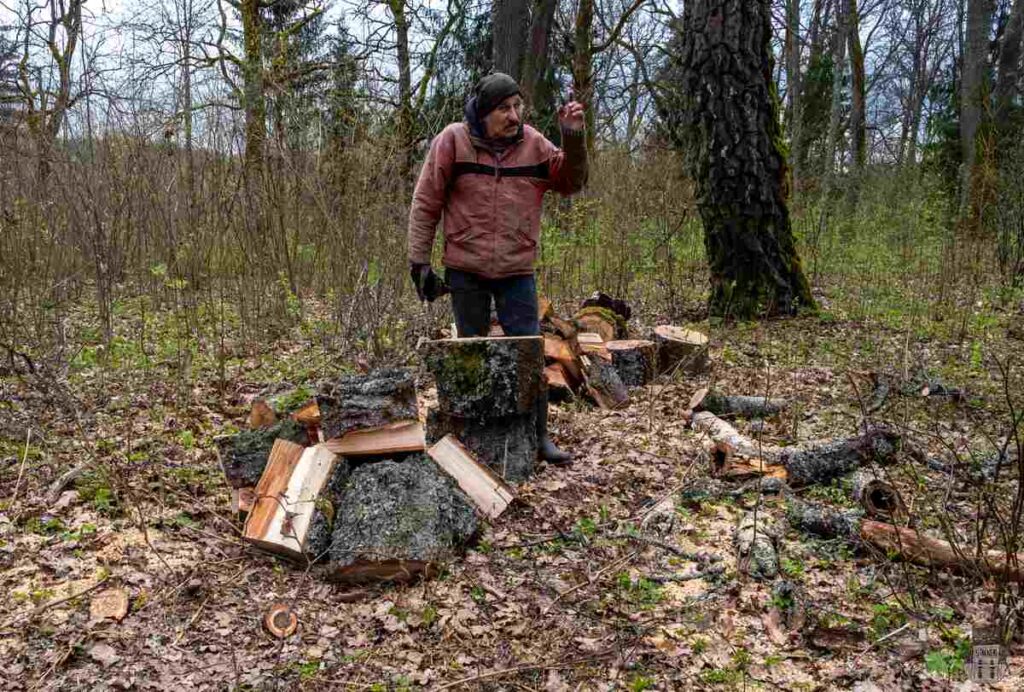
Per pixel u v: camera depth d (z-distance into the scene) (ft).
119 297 22.93
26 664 8.27
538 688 8.10
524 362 12.35
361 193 24.70
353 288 23.00
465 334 13.55
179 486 12.30
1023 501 9.04
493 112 12.28
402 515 9.91
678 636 8.87
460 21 49.85
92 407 15.34
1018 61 46.29
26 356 15.75
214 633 8.89
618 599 9.56
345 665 8.42
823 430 15.37
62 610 9.14
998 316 25.88
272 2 49.01
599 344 18.03
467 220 12.82
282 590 9.71
